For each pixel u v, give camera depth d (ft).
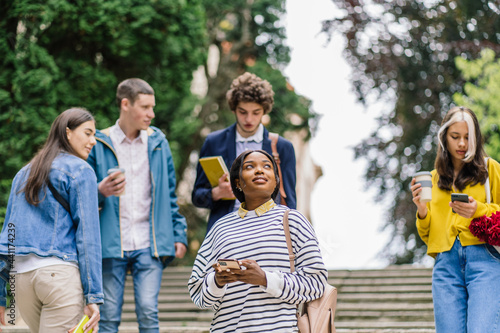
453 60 48.47
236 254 12.66
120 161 17.92
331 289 12.84
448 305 14.66
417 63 49.44
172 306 28.81
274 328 12.23
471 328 14.06
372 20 49.98
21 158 38.27
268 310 12.32
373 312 27.07
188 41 43.96
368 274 30.50
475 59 46.50
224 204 17.67
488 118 40.19
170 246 17.85
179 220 18.58
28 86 38.78
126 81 18.12
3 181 37.58
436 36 49.19
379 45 49.49
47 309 13.62
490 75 40.57
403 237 49.42
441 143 15.33
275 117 58.18
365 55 49.70
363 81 50.31
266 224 12.87
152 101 17.97
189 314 28.07
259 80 17.75
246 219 13.11
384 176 51.01
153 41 42.83
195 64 45.06
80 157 14.78
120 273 17.48
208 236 13.48
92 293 13.71
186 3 43.65
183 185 57.93
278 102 58.03
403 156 50.93
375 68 49.29
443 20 49.24
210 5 59.21
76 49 42.37
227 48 62.54
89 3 40.11
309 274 12.55
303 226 12.83
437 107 49.49
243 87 17.61
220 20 61.05
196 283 13.23
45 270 13.53
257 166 13.15
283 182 17.89
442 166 15.30
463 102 41.45
